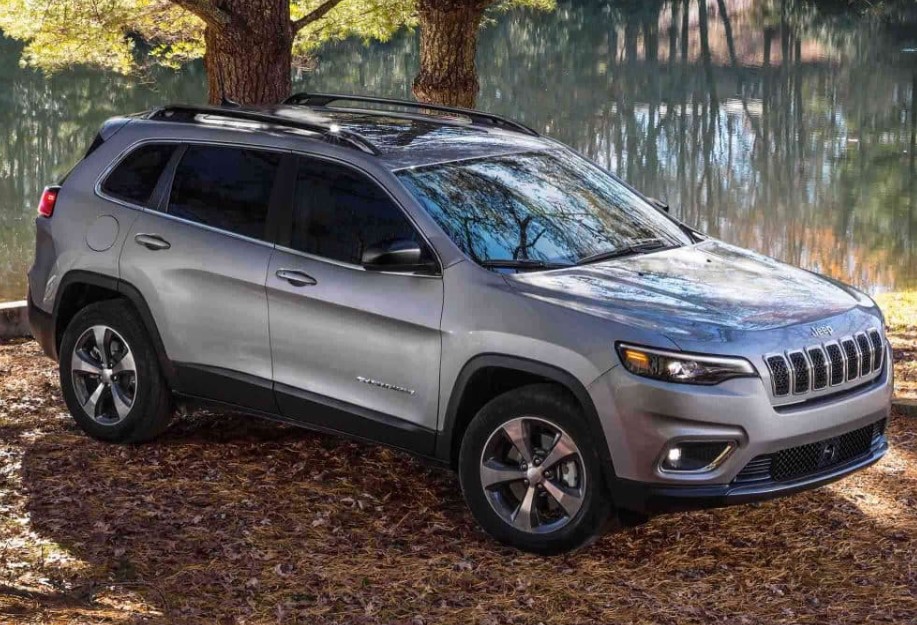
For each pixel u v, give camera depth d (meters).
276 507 5.62
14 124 35.66
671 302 5.01
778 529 5.49
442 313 5.16
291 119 5.94
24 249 24.03
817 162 36.03
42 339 6.62
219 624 4.42
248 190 5.87
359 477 6.04
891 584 4.91
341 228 5.53
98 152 6.46
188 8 8.66
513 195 5.67
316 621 4.47
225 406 5.98
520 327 4.94
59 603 4.52
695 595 4.80
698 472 4.73
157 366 6.20
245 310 5.75
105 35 15.12
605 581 4.91
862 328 5.21
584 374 4.78
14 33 15.40
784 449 4.82
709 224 29.03
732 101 47.59
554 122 42.81
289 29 9.16
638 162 37.12
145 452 6.32
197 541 5.20
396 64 44.72
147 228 6.11
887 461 6.49
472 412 5.29
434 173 5.60
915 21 69.00
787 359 4.81
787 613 4.63
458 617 4.54
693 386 4.66
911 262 24.17
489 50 58.66
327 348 5.51
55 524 5.35
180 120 6.34
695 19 70.38
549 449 5.01
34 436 6.61
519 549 5.14
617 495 4.81
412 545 5.23
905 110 44.56
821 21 69.62
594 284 5.12
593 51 59.91
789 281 5.52
